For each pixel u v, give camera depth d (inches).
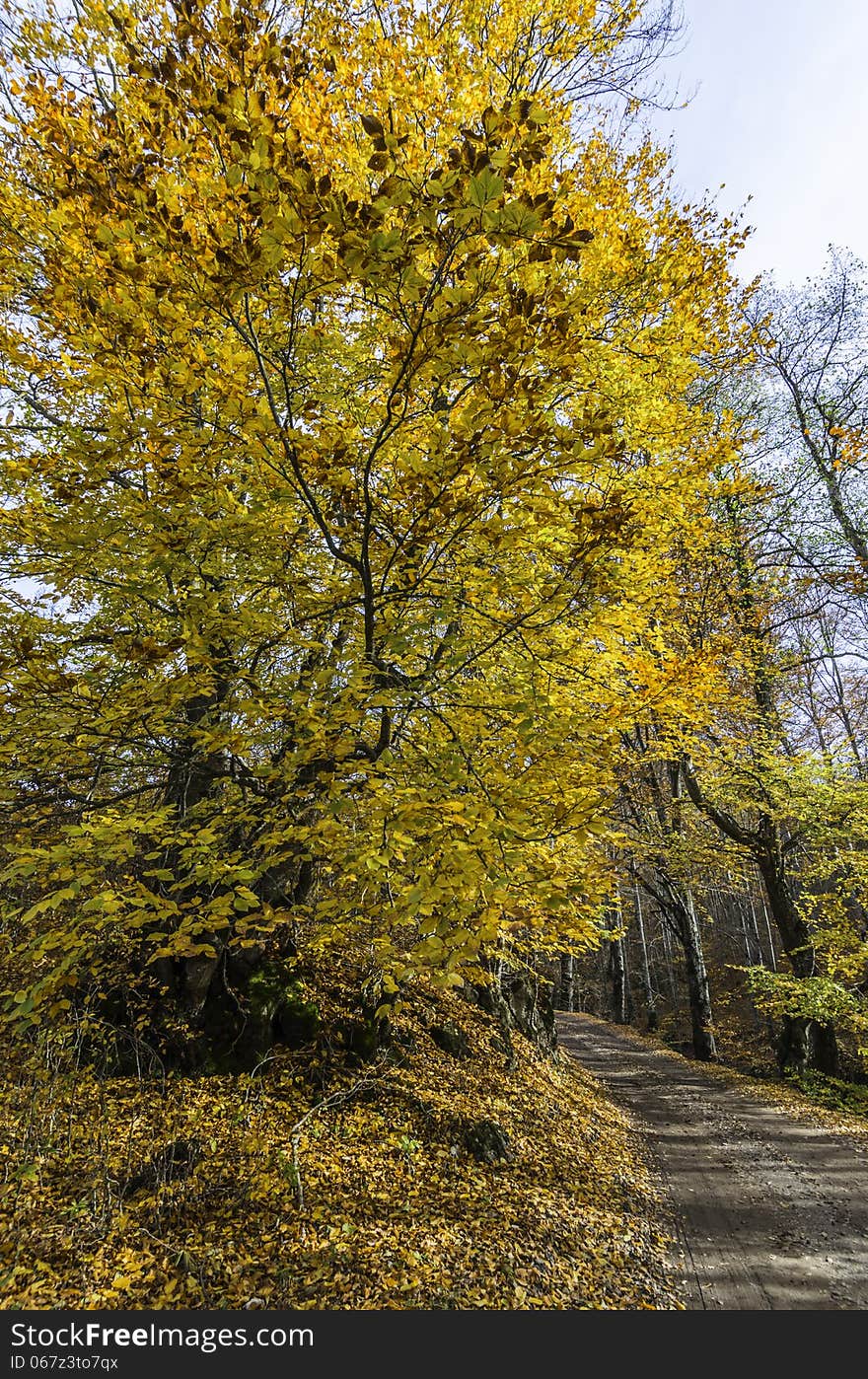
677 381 261.7
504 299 124.3
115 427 139.2
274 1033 289.4
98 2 152.4
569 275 207.5
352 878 176.4
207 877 138.6
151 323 125.3
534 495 136.9
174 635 177.3
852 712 845.2
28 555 178.5
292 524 168.4
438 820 129.3
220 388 125.6
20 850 130.8
